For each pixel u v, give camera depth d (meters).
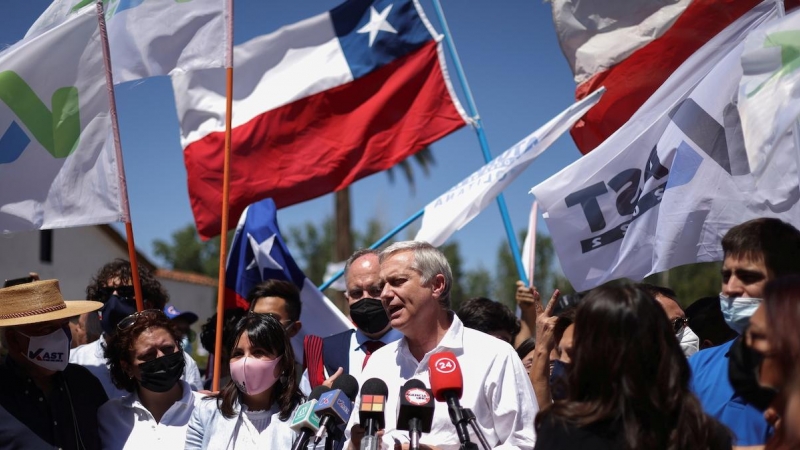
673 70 5.65
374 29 7.70
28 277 4.81
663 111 5.03
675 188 4.75
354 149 7.53
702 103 4.78
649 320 2.63
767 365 2.57
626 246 4.97
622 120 5.81
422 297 3.85
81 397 4.44
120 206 5.05
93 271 27.70
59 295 4.39
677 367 2.62
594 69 5.78
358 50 7.70
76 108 5.09
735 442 2.83
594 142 5.95
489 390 3.75
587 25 5.76
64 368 4.36
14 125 4.99
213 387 5.22
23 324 4.21
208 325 6.05
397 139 7.51
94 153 5.09
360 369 4.99
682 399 2.60
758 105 3.85
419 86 7.58
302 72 7.73
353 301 5.07
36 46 5.02
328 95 7.63
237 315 5.87
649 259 4.92
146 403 4.53
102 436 4.47
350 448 3.40
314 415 3.40
